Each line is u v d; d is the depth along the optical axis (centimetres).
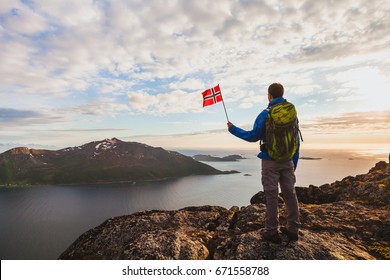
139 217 447
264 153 295
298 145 284
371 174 612
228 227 407
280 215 416
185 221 432
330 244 305
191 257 300
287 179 294
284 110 272
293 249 290
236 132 308
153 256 299
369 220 375
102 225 453
